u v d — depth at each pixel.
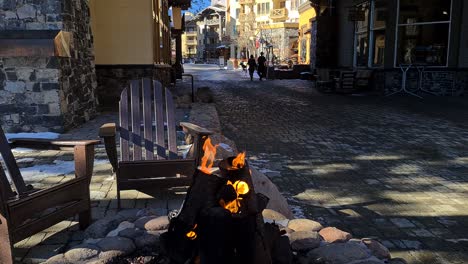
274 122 8.88
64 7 7.00
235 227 2.09
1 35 6.57
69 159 5.23
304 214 3.88
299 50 30.34
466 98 13.30
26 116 6.86
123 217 3.07
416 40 14.66
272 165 5.52
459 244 3.31
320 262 2.45
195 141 3.63
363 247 2.64
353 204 4.16
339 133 7.68
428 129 8.04
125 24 11.38
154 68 11.95
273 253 2.38
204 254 2.12
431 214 3.91
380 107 11.32
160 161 3.61
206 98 11.29
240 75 29.03
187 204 2.22
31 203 2.51
